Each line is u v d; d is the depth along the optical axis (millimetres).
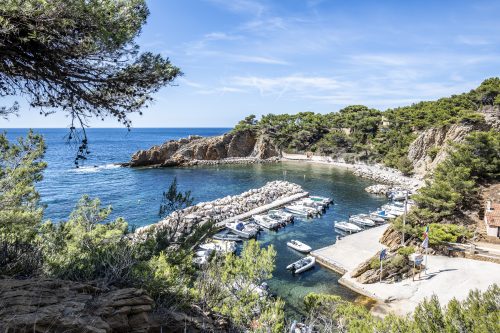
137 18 6777
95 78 7090
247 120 138250
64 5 5441
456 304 10219
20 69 6453
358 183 78250
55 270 8609
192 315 9023
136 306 6977
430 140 83062
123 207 53875
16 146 12422
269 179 84562
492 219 32031
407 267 26953
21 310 5617
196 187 73750
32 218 11750
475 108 87562
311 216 49875
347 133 126688
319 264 31812
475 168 42906
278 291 26328
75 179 79938
